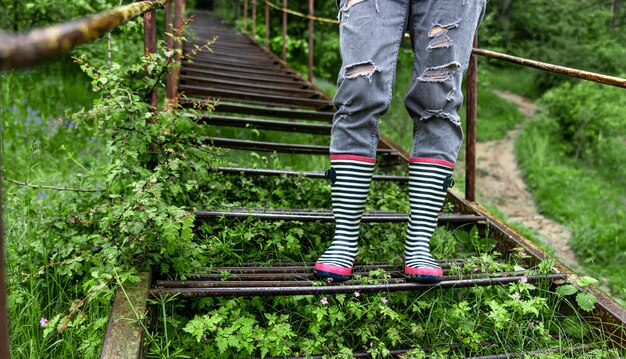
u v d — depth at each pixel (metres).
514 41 8.87
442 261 1.88
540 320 1.66
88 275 1.62
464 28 1.56
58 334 1.41
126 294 1.26
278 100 3.77
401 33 1.58
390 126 5.55
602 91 7.28
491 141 7.19
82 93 4.28
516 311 1.57
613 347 1.52
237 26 7.85
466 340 1.46
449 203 2.45
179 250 1.53
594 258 3.30
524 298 1.72
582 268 3.05
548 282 1.75
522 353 1.44
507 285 1.70
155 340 1.27
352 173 1.57
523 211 4.66
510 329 1.56
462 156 5.27
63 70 4.50
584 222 4.00
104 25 0.64
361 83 1.52
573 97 7.46
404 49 6.49
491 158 6.34
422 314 1.60
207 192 2.08
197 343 1.34
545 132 7.50
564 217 4.34
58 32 0.49
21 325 1.44
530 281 1.74
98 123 1.69
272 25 8.38
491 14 8.61
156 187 1.49
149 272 1.45
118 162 1.62
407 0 1.59
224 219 1.83
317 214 1.91
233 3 8.80
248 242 1.88
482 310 1.67
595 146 6.82
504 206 4.77
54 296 1.63
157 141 1.75
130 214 1.40
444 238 2.13
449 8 1.54
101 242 1.55
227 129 4.08
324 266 1.56
